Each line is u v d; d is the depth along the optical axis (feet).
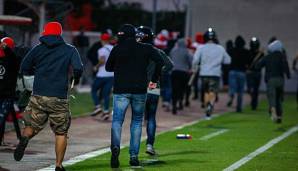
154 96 85.05
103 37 130.00
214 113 153.17
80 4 246.27
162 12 254.06
